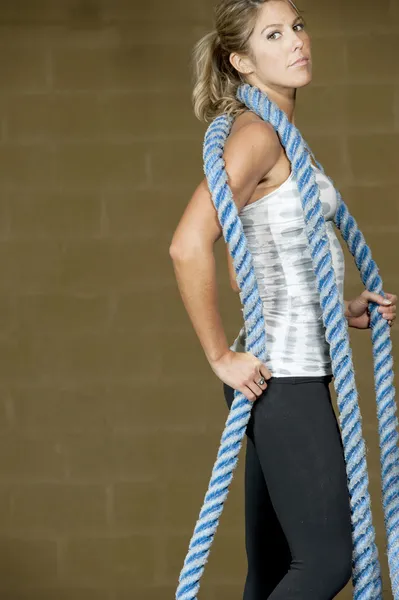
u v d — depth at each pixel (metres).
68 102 14.12
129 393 14.02
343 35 14.00
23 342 14.06
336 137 14.00
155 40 14.12
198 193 5.27
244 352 5.60
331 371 5.55
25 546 13.94
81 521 13.95
